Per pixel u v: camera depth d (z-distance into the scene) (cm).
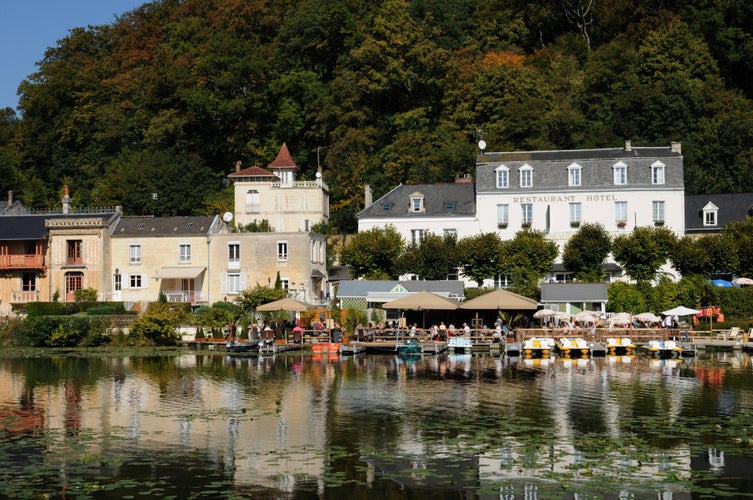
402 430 3472
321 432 3444
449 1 13988
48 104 13075
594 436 3334
